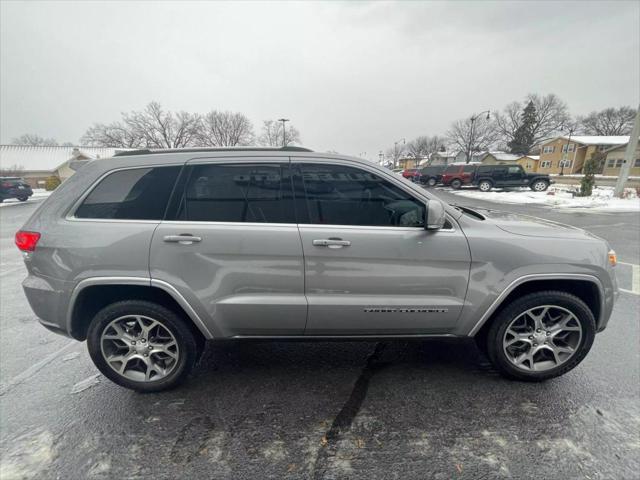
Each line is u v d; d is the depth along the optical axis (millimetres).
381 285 2275
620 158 37406
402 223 2291
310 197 2260
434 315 2346
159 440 1985
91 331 2311
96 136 47188
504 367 2463
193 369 2691
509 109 64438
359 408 2229
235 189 2246
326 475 1752
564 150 45219
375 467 1793
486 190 23078
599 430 2018
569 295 2371
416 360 2785
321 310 2289
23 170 41562
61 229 2188
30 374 2674
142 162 2248
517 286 2326
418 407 2230
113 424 2115
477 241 2273
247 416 2170
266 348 2984
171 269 2184
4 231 10273
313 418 2145
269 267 2223
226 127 52875
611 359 2748
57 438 2008
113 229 2170
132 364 2428
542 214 12219
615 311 3695
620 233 8453
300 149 2330
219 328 2322
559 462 1807
